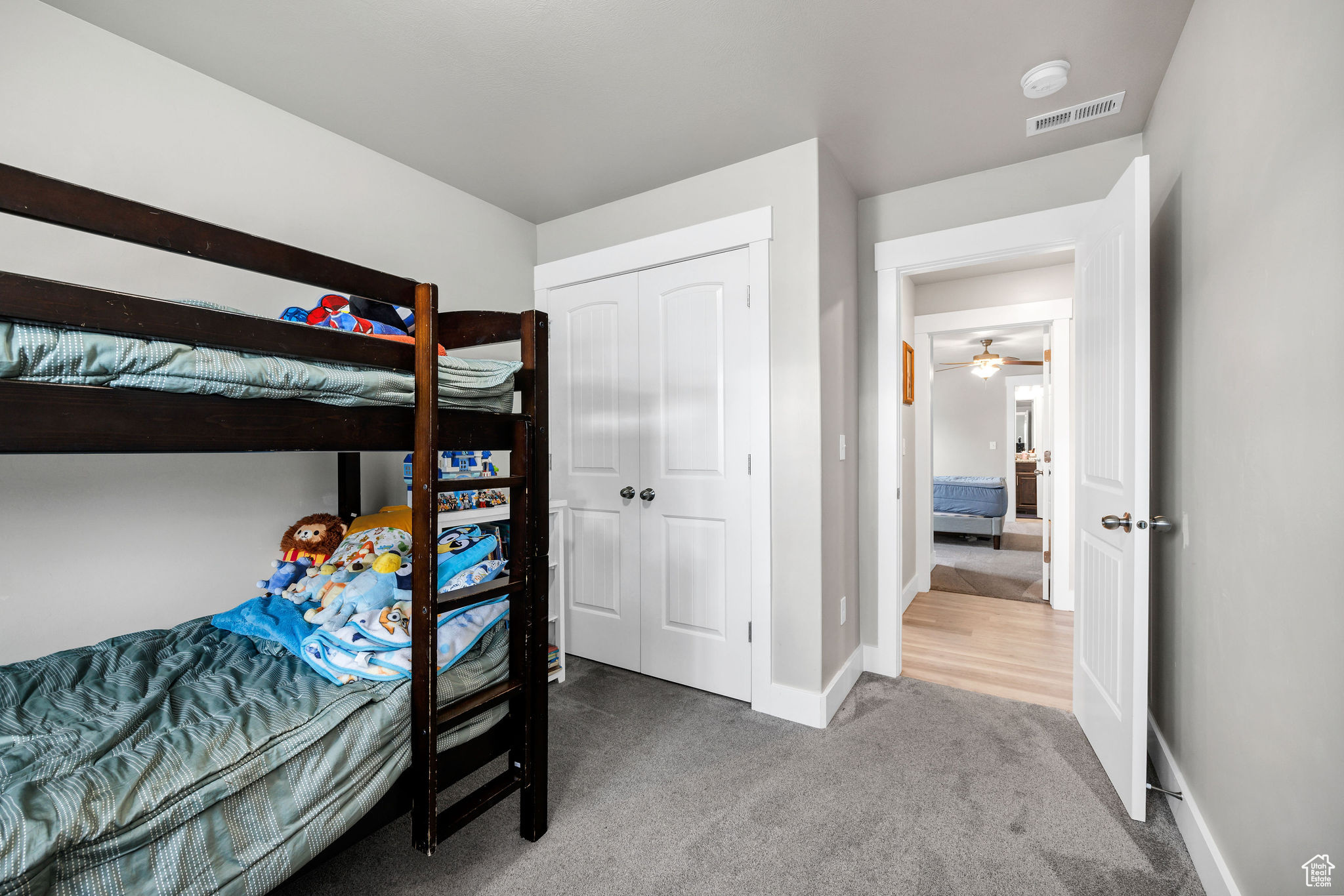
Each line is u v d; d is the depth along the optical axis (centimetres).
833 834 162
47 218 92
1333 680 90
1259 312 117
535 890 142
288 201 206
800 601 229
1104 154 229
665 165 247
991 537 627
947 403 812
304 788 110
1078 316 227
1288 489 105
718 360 252
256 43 171
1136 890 140
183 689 128
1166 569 181
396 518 206
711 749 208
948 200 261
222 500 188
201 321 99
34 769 93
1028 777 188
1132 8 158
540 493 160
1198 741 151
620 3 155
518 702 157
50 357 86
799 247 229
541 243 311
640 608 276
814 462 226
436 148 232
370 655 135
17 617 150
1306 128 99
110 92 166
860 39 171
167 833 93
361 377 121
